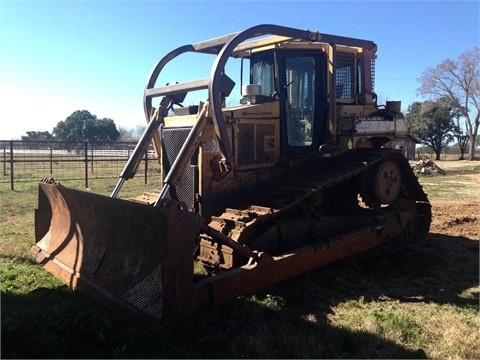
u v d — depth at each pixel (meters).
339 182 6.52
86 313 4.04
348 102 7.17
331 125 6.70
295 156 6.41
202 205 5.59
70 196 5.44
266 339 4.02
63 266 5.47
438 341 4.11
